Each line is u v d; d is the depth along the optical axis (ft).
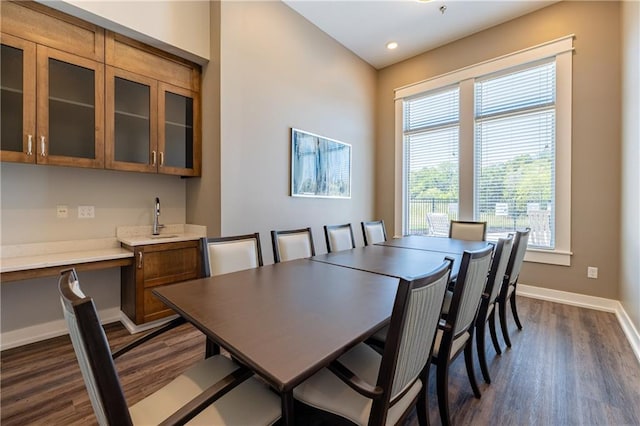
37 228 7.68
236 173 9.61
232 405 3.32
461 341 5.14
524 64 11.55
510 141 12.06
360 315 3.66
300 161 11.78
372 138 15.89
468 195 13.00
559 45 10.71
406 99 15.28
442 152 14.14
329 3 10.93
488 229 12.60
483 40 12.52
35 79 6.76
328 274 5.69
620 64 9.62
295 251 7.71
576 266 10.55
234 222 9.56
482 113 12.76
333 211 13.53
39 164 6.96
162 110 8.98
